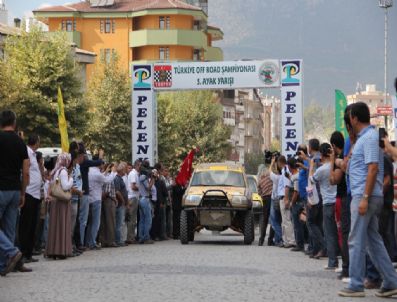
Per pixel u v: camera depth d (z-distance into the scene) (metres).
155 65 41.41
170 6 112.06
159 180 30.28
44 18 113.38
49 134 62.81
